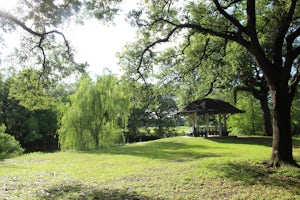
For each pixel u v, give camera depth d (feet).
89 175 33.12
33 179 31.68
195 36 42.57
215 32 34.55
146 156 50.47
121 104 76.95
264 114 95.25
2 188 27.35
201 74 59.62
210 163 35.42
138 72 42.16
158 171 33.42
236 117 113.09
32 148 141.49
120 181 29.25
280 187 24.62
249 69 83.41
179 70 50.08
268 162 32.81
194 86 78.59
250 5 31.37
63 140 72.18
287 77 32.30
